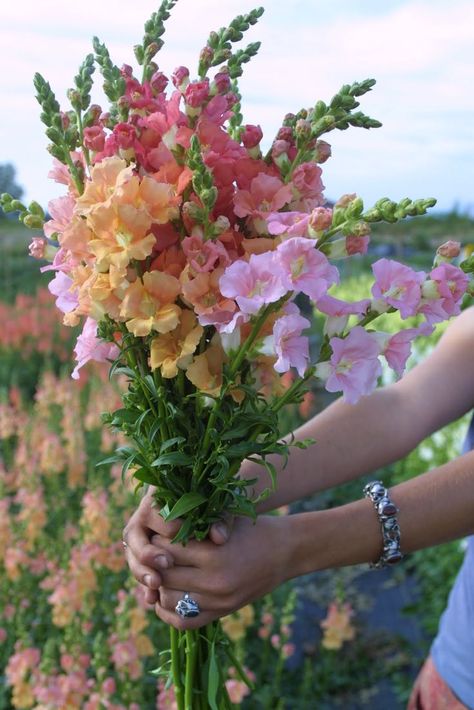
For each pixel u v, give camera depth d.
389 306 1.22
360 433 1.67
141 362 1.30
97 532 3.33
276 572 1.40
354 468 1.67
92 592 3.28
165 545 1.39
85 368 7.12
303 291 1.12
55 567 3.35
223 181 1.25
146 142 1.25
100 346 1.38
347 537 1.41
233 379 1.22
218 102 1.26
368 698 3.76
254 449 1.29
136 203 1.17
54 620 3.10
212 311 1.18
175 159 1.24
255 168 1.27
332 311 1.21
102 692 2.54
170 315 1.18
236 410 1.26
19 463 4.25
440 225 29.52
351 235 1.20
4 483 4.10
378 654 4.09
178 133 1.25
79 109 1.28
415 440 1.71
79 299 1.23
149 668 3.38
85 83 1.27
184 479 1.36
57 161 1.32
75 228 1.20
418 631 4.34
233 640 3.11
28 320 8.70
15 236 19.20
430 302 1.22
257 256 1.13
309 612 4.51
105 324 1.28
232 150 1.26
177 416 1.30
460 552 4.30
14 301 12.91
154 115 1.24
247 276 1.13
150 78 1.30
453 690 1.82
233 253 1.24
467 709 1.78
